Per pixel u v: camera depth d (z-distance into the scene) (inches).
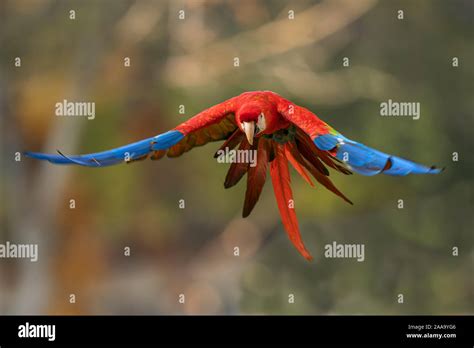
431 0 789.2
